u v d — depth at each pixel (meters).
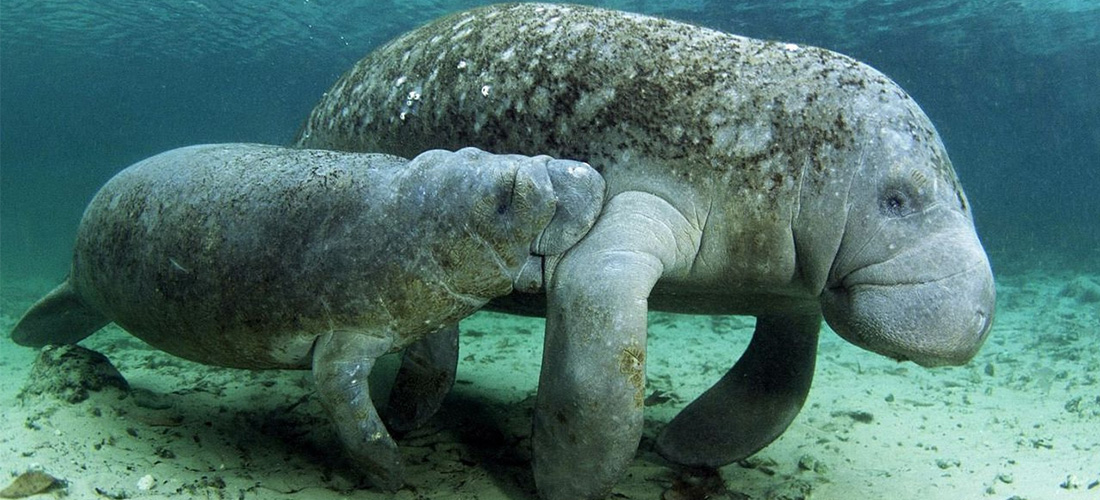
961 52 13.98
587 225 1.44
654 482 1.77
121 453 1.70
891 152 1.39
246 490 1.58
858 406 2.54
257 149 1.73
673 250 1.46
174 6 12.37
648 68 1.55
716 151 1.46
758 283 1.53
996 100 22.16
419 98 1.76
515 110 1.62
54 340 2.38
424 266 1.43
